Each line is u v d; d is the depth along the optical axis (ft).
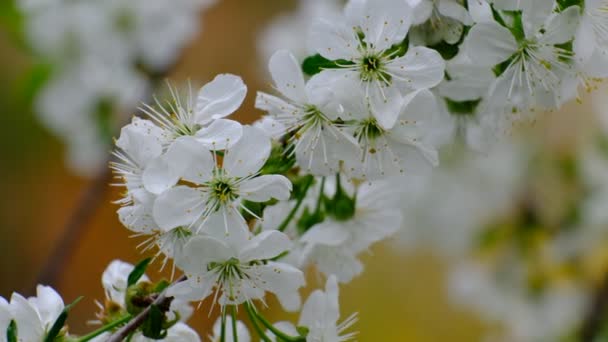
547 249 2.90
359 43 1.96
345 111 1.96
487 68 2.01
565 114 2.96
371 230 2.06
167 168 1.93
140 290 1.96
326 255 2.06
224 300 1.94
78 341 1.97
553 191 2.90
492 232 2.94
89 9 2.88
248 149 1.94
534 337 2.92
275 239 1.93
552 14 1.97
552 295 2.90
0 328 1.97
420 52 1.96
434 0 1.97
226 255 1.93
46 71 2.89
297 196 2.01
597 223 2.81
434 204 2.93
